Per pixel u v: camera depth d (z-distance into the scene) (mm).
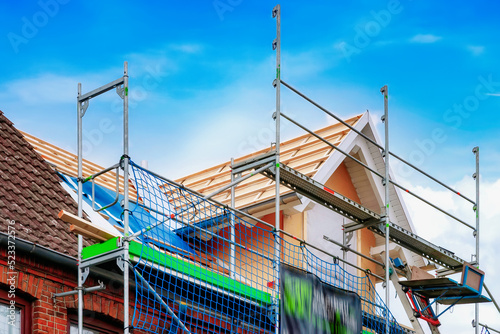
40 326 12156
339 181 19125
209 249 16891
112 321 13180
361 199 19641
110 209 16234
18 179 13836
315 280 14125
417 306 17328
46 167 15055
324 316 14109
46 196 14102
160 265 12586
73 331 12688
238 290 13648
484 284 18500
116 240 11758
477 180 18781
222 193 18453
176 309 13617
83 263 11953
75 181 16500
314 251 18141
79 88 12633
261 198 17328
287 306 13398
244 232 17359
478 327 18641
